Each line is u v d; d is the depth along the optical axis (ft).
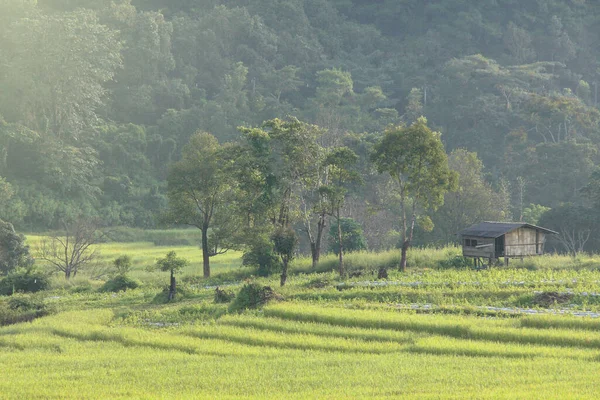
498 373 173.37
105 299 352.28
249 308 281.33
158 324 273.13
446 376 171.63
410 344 209.56
